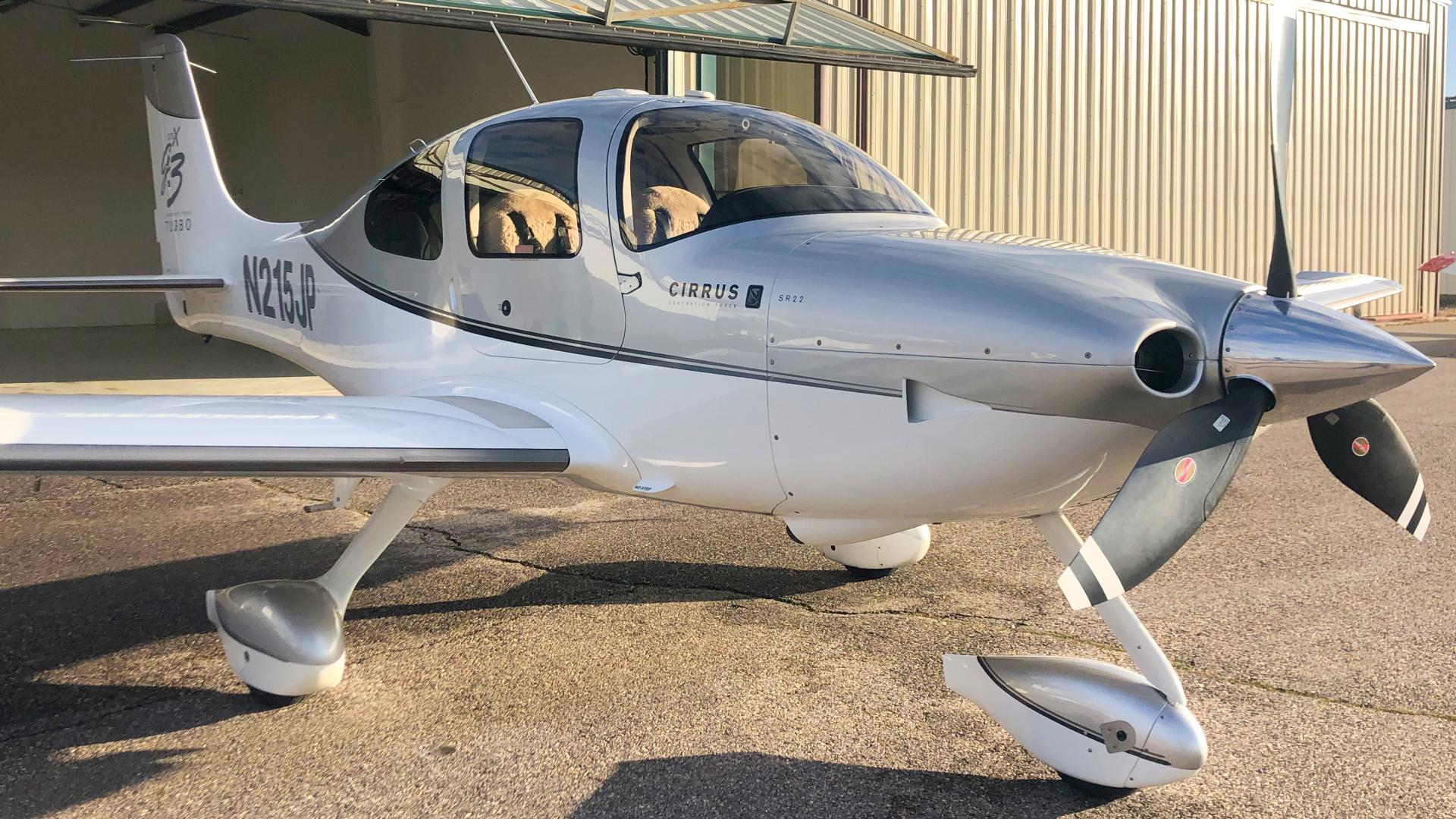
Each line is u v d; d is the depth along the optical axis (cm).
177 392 814
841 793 237
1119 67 1153
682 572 405
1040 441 227
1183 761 223
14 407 260
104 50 1505
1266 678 294
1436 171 1559
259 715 279
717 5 642
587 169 291
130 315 1562
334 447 253
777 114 312
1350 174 1438
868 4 946
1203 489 206
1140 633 239
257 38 1625
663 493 288
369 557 310
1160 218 1218
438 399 312
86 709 284
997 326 226
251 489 557
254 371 959
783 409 255
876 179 303
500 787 240
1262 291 226
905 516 258
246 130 1681
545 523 483
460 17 565
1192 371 215
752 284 259
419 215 339
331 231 384
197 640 335
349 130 1532
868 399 243
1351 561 404
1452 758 246
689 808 230
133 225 1557
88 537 457
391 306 352
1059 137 1109
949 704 283
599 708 281
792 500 268
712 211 277
